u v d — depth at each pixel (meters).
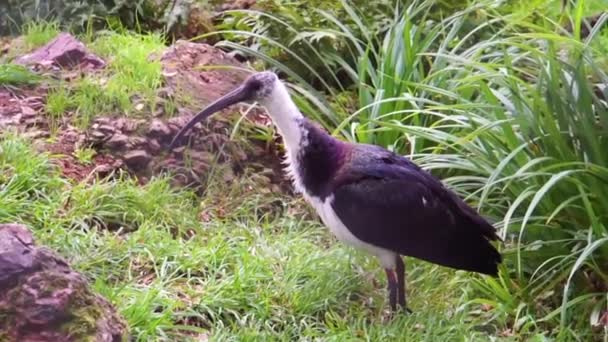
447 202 7.57
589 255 7.83
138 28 11.56
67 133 9.18
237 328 7.20
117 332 6.46
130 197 8.48
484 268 7.64
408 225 7.40
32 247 6.35
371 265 8.17
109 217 8.30
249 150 9.60
